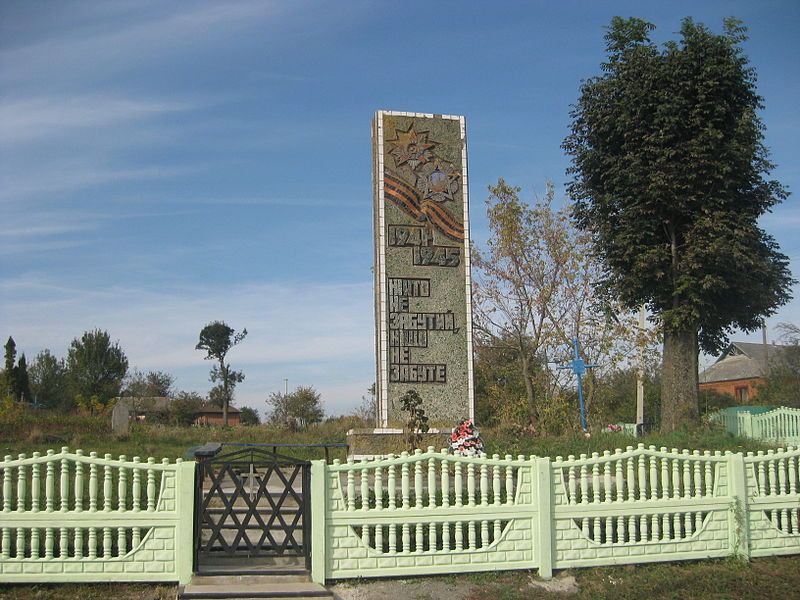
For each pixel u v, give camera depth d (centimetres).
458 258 1571
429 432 1456
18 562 839
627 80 2345
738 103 2297
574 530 961
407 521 905
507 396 3120
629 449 998
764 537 1047
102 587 846
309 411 4875
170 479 873
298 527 893
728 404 4431
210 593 811
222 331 6322
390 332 1521
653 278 2303
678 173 2223
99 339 6225
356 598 859
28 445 2108
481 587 899
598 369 3025
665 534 998
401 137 1583
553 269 3119
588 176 2520
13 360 5397
